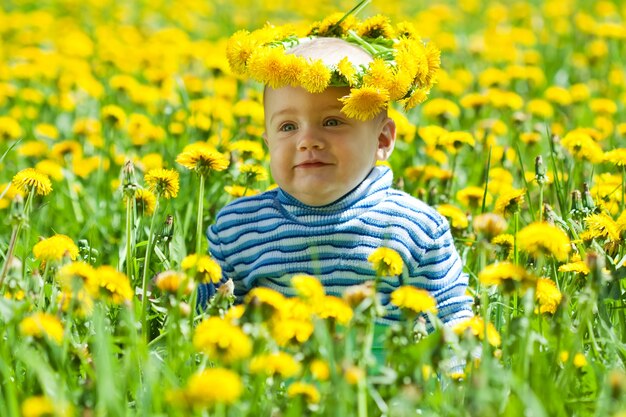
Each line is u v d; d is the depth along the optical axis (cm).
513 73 703
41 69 688
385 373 228
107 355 215
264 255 321
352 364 221
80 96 668
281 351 244
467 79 718
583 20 910
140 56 748
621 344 257
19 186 311
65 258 267
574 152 418
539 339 246
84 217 445
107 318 286
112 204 436
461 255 377
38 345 229
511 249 337
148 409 216
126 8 1150
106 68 747
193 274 264
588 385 247
